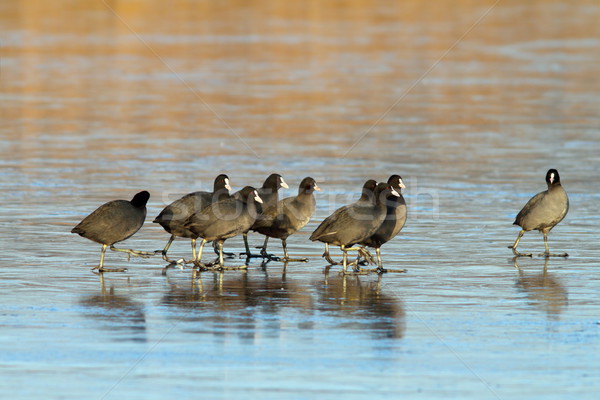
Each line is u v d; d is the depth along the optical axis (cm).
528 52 6322
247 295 1446
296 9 8556
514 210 2248
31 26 7362
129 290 1471
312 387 1045
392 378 1073
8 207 2227
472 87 4934
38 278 1544
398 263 1698
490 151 3181
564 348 1175
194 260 1655
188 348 1170
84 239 1891
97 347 1170
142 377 1073
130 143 3334
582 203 2328
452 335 1228
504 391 1038
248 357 1139
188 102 4366
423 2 9144
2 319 1286
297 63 5662
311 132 3600
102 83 4947
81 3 8862
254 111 4100
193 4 8812
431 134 3572
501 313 1334
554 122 3831
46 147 3219
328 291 1478
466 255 1766
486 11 8475
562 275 1585
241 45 6400
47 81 4984
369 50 6206
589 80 5128
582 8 8994
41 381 1059
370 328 1259
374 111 4141
